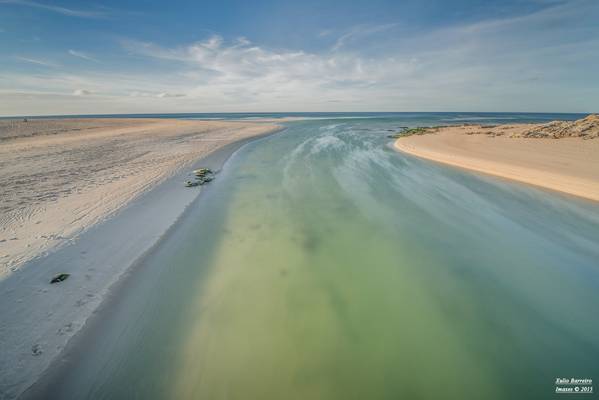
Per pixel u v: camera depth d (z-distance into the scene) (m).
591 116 22.47
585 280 6.13
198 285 5.70
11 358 3.77
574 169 12.64
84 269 5.61
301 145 24.17
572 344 4.58
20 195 8.99
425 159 17.86
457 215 9.38
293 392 3.81
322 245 7.51
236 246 7.30
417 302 5.52
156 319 4.77
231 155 19.12
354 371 4.12
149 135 28.19
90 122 45.22
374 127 43.91
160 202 9.50
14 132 26.50
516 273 6.40
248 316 5.03
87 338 4.23
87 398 3.50
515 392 3.87
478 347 4.54
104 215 7.93
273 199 10.72
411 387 3.93
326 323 4.96
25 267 5.38
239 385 3.85
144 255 6.43
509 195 10.92
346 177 13.84
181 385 3.77
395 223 8.84
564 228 8.30
